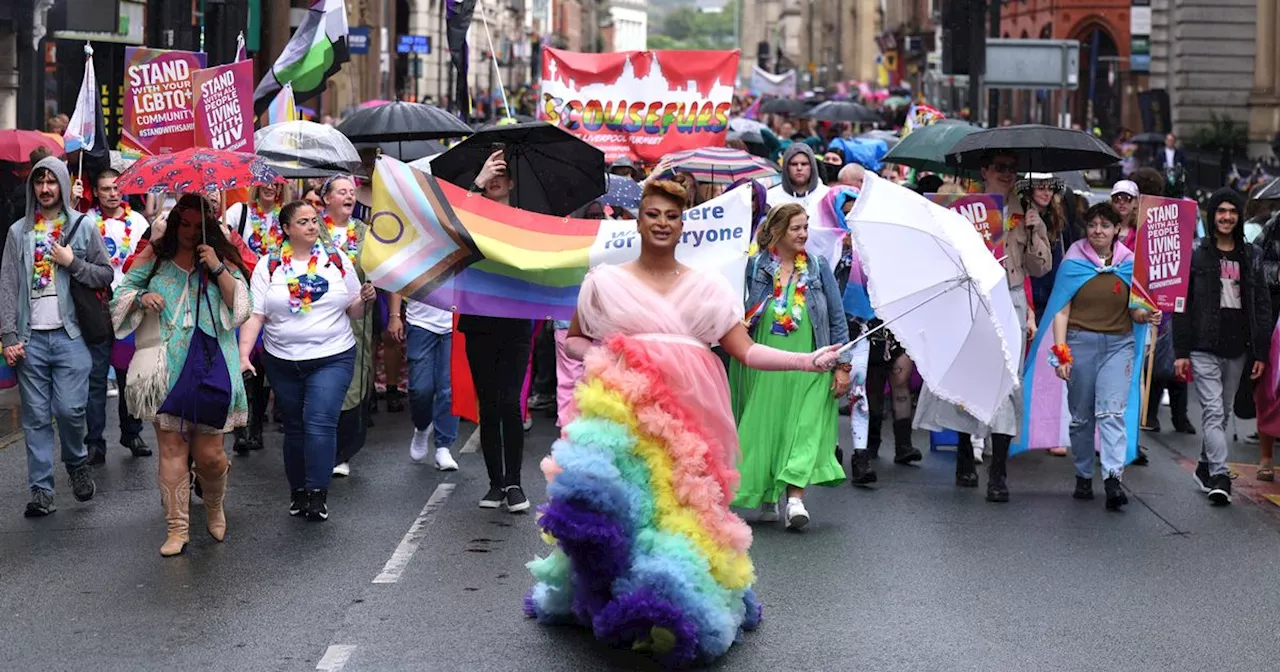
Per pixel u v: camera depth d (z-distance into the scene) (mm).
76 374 9523
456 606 7512
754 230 11273
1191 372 10688
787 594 7855
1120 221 11562
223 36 19422
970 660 6812
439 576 8070
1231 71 47594
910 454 11703
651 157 15469
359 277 10688
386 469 11047
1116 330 10328
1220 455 10438
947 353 8617
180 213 8445
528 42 87812
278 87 15344
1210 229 10680
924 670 6660
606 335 6891
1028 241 11109
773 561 8555
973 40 19141
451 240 8867
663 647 6605
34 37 19828
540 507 6691
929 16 65250
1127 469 11719
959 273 8484
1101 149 10969
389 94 43281
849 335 10898
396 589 7816
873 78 94625
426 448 11312
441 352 10984
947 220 8680
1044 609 7664
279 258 9227
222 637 7004
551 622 7223
